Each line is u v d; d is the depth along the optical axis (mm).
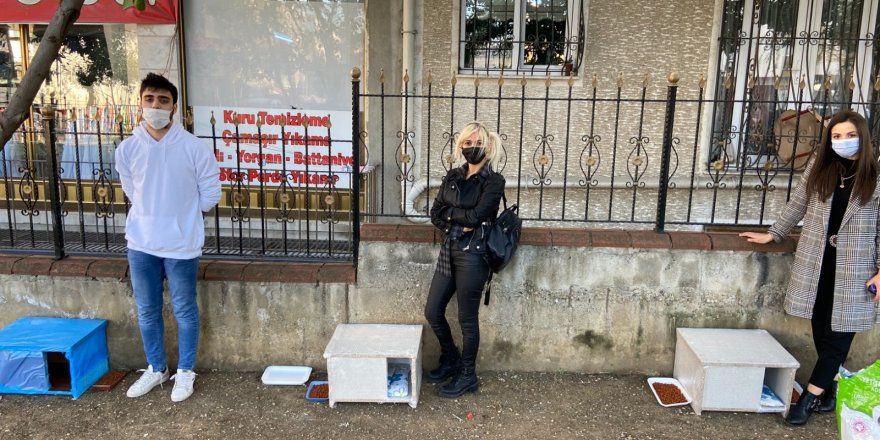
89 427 3078
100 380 3512
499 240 3076
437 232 3486
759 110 4914
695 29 4734
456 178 3109
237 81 5145
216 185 3246
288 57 5105
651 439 3033
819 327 3182
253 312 3605
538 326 3607
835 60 4844
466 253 3092
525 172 4988
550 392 3469
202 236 3283
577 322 3598
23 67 5250
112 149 5246
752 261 3484
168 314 3605
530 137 4930
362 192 5059
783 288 3506
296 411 3254
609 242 3469
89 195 5277
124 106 5188
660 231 3549
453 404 3328
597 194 5000
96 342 3498
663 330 3596
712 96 4785
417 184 4918
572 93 4844
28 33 5203
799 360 3594
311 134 5184
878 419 2406
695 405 3254
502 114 4906
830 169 3004
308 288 3578
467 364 3357
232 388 3486
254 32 5074
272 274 3555
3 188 5258
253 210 5172
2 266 3580
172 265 3199
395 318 3609
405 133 3646
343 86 5137
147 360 3508
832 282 3066
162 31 5000
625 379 3625
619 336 3613
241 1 5031
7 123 2398
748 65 4531
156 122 2990
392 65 4914
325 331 3637
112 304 3596
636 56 4801
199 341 3648
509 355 3660
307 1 5020
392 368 3611
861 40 4750
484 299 3545
